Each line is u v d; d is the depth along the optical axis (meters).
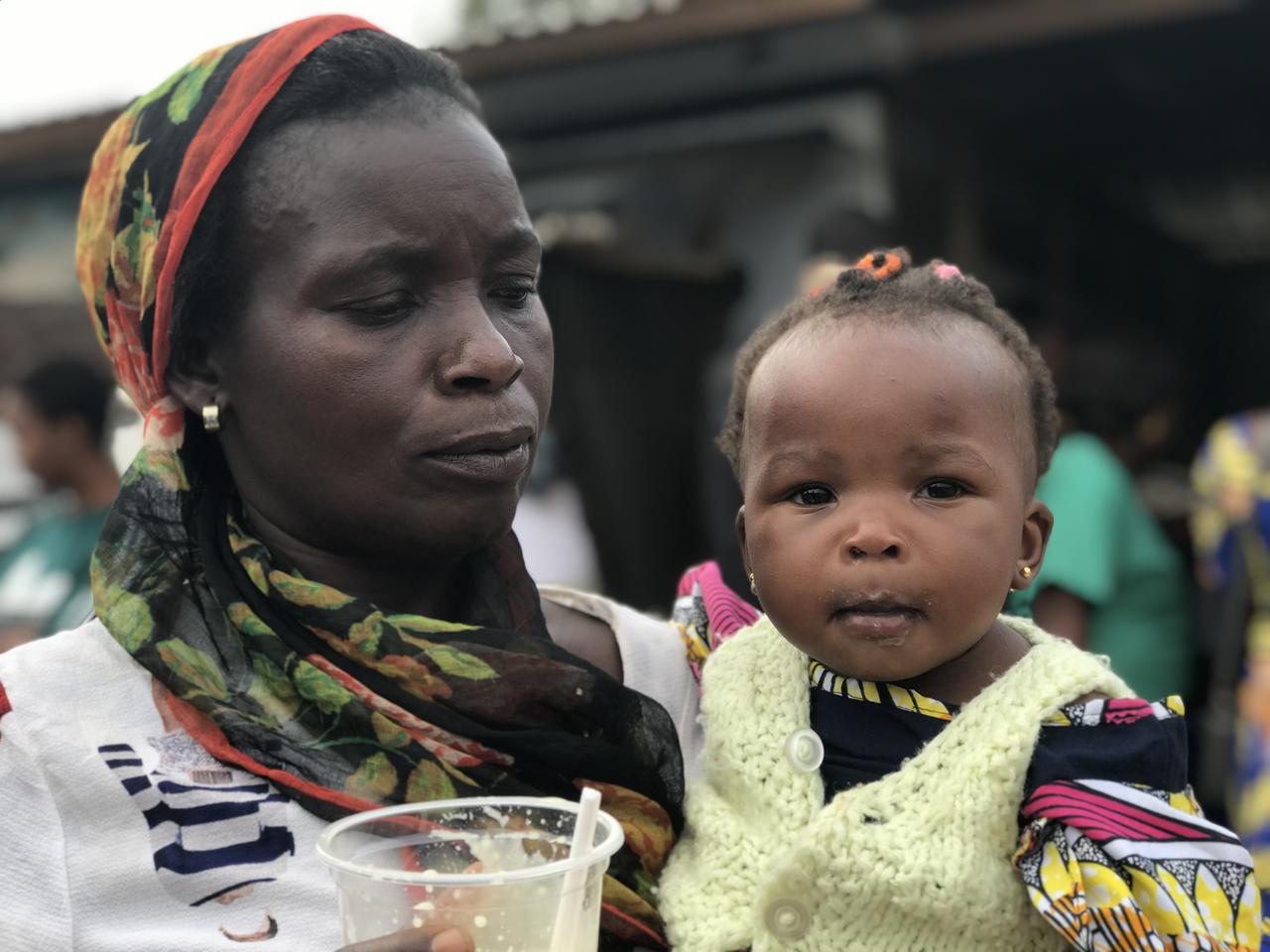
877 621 1.27
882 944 1.27
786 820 1.35
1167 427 4.47
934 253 5.94
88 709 1.33
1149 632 3.38
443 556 1.41
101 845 1.28
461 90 1.49
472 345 1.35
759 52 5.19
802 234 5.57
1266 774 3.38
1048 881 1.21
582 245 5.00
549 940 1.09
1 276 6.67
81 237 1.54
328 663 1.38
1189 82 5.92
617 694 1.42
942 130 6.02
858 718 1.38
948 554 1.26
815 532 1.29
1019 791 1.26
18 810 1.26
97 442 3.79
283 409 1.37
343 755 1.35
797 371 1.33
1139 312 9.45
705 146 5.68
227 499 1.50
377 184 1.35
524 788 1.38
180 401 1.46
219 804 1.31
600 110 5.57
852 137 5.36
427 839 1.21
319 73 1.38
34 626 3.58
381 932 1.10
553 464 6.71
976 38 4.91
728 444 1.56
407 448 1.34
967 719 1.30
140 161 1.43
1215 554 3.68
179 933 1.26
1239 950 1.20
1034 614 3.23
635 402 5.30
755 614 1.67
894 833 1.26
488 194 1.40
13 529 5.20
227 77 1.38
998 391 1.32
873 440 1.28
